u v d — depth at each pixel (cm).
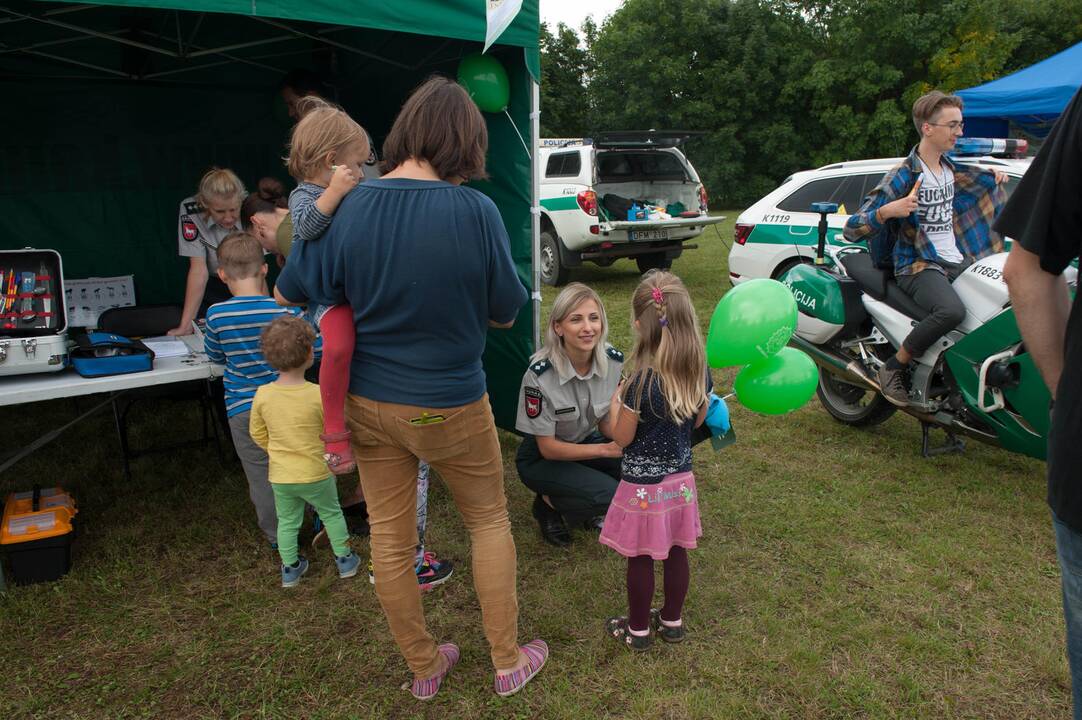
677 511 241
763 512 353
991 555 312
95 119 563
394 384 190
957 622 269
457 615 277
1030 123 1066
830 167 696
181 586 296
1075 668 137
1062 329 138
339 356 191
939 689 236
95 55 538
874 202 379
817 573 302
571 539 330
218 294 446
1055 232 130
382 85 537
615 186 1053
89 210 574
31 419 489
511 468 409
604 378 292
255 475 309
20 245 555
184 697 236
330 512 294
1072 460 128
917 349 365
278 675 245
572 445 289
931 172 364
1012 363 325
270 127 628
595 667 247
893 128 2661
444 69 448
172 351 338
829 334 423
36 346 280
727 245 1414
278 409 279
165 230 604
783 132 2852
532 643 249
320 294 192
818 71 2736
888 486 378
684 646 256
